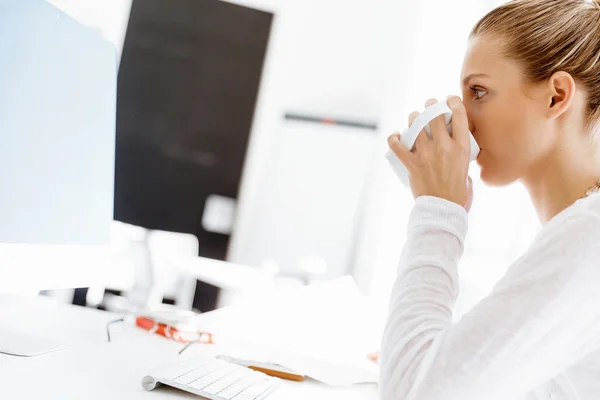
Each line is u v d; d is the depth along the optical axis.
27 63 0.76
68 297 2.07
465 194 0.72
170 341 0.97
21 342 0.75
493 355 0.54
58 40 0.83
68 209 0.87
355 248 3.16
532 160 0.71
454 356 0.55
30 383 0.60
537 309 0.55
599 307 0.56
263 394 0.72
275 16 3.39
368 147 3.27
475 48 0.74
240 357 0.91
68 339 0.83
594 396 0.61
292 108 3.44
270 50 3.36
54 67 0.82
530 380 0.58
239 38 3.33
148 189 3.19
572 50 0.69
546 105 0.69
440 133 0.74
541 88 0.69
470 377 0.54
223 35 3.31
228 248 3.17
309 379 0.89
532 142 0.70
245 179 3.27
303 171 3.35
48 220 0.81
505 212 2.38
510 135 0.71
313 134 3.38
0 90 0.71
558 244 0.57
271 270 3.24
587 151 0.70
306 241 3.26
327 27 3.42
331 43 3.43
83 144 0.91
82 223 0.91
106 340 0.88
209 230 3.18
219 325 1.13
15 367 0.65
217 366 0.78
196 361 0.78
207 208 3.20
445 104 0.75
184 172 3.22
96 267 0.95
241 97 3.30
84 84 0.91
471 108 0.75
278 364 0.90
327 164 3.32
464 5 2.72
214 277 2.49
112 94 1.00
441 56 2.78
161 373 0.68
